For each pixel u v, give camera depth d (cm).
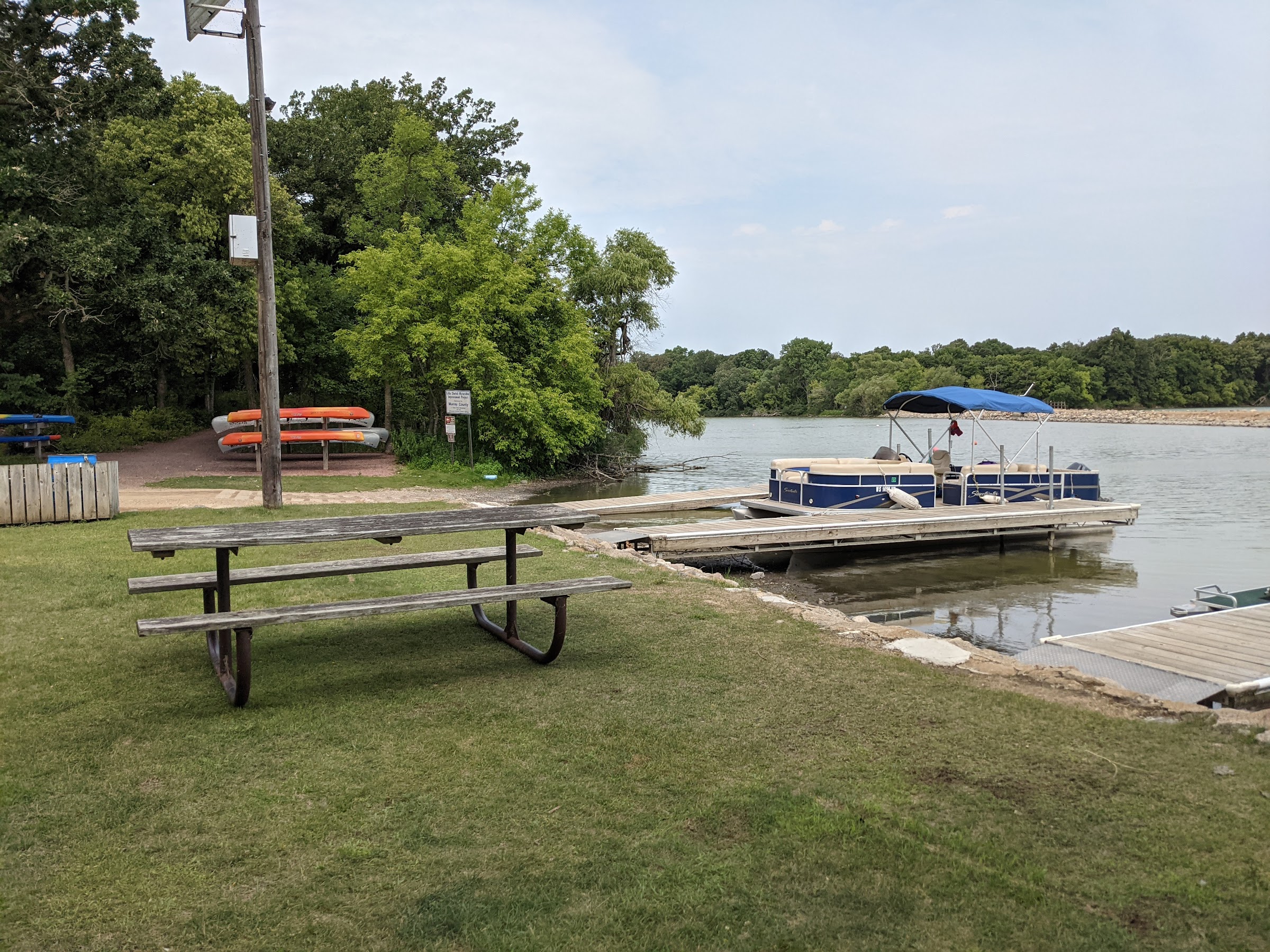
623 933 277
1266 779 392
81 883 305
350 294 3438
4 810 360
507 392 2839
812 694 514
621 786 387
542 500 2409
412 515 609
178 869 316
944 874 312
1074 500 2008
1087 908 291
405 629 672
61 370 3441
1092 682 552
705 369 14075
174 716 473
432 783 389
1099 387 12069
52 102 2603
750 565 1532
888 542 1616
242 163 2955
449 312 2925
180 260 2662
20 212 2467
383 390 3772
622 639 646
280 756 419
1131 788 384
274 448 1438
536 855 326
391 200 3381
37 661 572
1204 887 302
